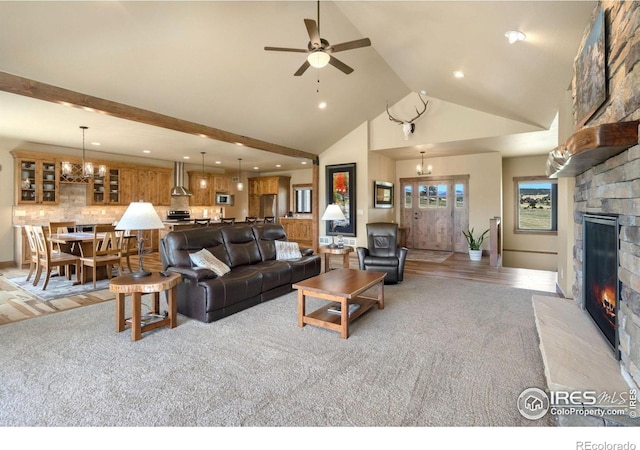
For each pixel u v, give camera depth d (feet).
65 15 9.80
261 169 37.70
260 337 9.55
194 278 10.85
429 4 9.41
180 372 7.53
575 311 8.77
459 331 9.93
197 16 11.31
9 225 21.03
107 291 14.74
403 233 28.91
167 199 29.71
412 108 23.12
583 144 5.55
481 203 26.73
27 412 6.05
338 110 21.57
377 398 6.50
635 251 5.16
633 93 5.22
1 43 10.03
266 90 16.79
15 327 10.26
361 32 13.94
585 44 7.84
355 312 10.59
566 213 13.15
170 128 16.75
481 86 15.34
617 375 5.56
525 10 7.91
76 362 7.98
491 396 6.55
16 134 19.65
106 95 13.53
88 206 24.93
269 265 14.12
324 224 27.22
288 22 12.72
